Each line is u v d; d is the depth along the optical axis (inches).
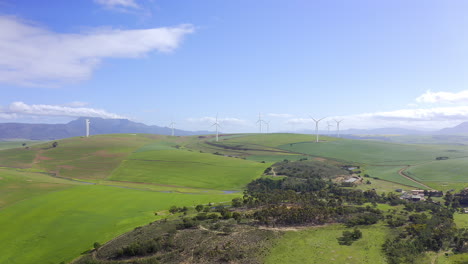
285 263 2078.0
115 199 4082.2
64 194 4296.3
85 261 2246.6
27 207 3644.2
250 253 2236.7
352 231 2667.3
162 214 3481.8
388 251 2219.5
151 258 2176.4
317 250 2272.4
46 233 2883.9
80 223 3142.2
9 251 2532.0
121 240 2610.7
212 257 2178.9
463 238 2404.0
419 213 3282.5
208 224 2859.3
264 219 2881.4
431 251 2236.7
